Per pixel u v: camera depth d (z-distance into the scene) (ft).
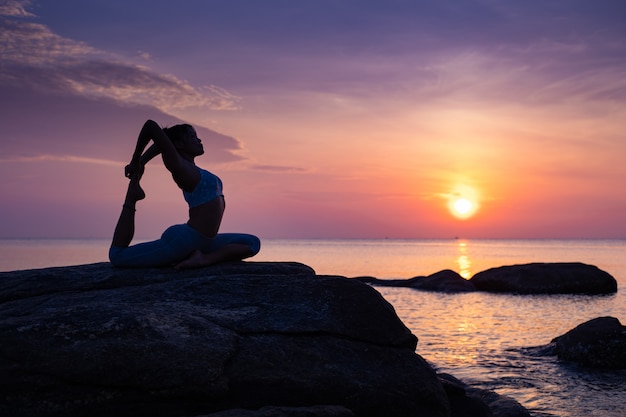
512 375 39.83
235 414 14.74
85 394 15.03
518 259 330.54
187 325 16.98
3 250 495.00
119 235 22.29
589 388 36.29
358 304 19.65
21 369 14.65
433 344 53.78
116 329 15.83
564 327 64.23
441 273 114.73
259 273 22.16
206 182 22.00
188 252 22.27
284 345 17.79
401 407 17.79
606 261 265.13
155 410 15.57
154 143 21.43
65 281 21.02
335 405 16.74
